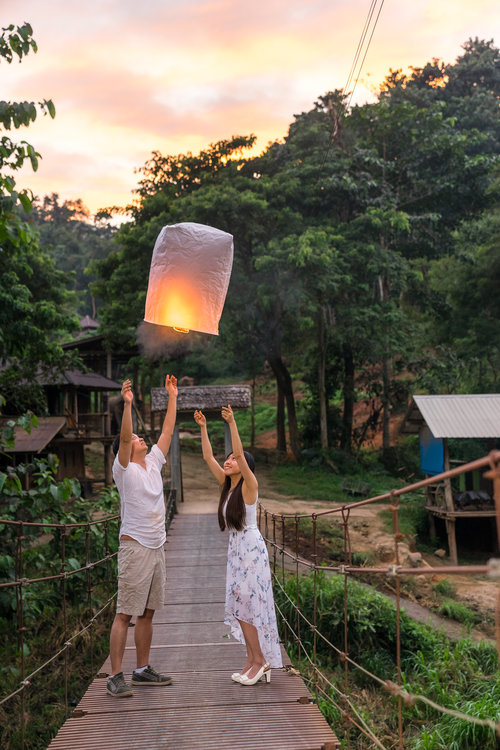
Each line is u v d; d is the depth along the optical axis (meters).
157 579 4.32
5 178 6.19
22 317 14.23
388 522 18.72
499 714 7.04
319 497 23.08
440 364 29.56
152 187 29.70
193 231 2.95
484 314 32.62
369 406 37.38
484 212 34.19
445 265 34.91
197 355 48.34
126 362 31.38
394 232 28.72
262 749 3.39
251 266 26.30
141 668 4.45
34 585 10.02
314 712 3.90
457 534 19.81
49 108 5.98
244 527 4.46
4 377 13.64
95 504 11.02
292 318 28.94
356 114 29.77
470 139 29.62
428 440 20.92
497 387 33.38
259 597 4.41
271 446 34.75
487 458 1.67
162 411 16.89
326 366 32.19
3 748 6.41
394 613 10.16
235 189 25.62
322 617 9.90
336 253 25.33
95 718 3.87
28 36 5.87
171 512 15.55
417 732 7.72
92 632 9.14
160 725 3.74
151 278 3.04
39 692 7.84
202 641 6.16
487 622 11.77
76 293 31.00
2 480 7.55
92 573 10.34
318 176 27.98
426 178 30.00
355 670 9.26
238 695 4.21
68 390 23.00
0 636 9.12
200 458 31.16
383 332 28.48
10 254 14.63
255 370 32.00
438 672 8.90
